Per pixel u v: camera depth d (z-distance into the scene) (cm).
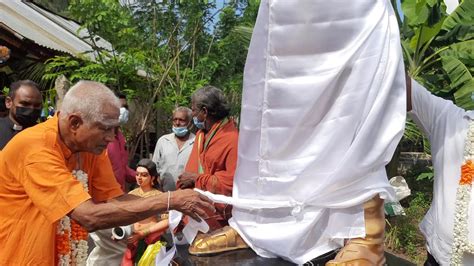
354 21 182
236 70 872
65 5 1450
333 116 183
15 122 338
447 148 201
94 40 692
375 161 176
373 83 178
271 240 191
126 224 194
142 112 748
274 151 196
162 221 357
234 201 199
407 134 631
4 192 200
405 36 740
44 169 191
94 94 193
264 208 197
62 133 198
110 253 369
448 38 723
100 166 232
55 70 712
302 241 187
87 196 191
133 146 734
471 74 681
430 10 665
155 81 739
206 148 307
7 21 745
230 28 816
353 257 174
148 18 755
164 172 462
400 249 589
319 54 186
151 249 273
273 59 194
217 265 190
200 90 315
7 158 197
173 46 771
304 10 184
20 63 709
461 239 190
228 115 315
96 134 193
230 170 290
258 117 204
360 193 178
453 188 197
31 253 196
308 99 185
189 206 199
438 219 202
